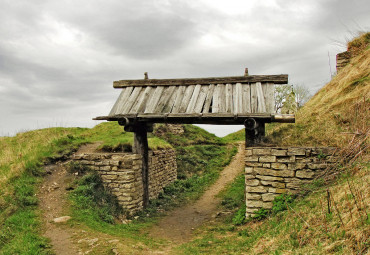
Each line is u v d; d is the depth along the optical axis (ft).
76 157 32.63
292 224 16.48
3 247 17.65
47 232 20.18
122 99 31.76
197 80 30.66
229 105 27.53
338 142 23.68
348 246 11.86
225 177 51.47
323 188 19.98
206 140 78.64
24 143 42.68
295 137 27.81
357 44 46.03
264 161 23.99
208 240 21.04
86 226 21.85
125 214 28.73
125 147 39.04
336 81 39.70
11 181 27.43
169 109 29.09
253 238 18.40
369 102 25.40
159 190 40.73
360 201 14.44
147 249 18.89
